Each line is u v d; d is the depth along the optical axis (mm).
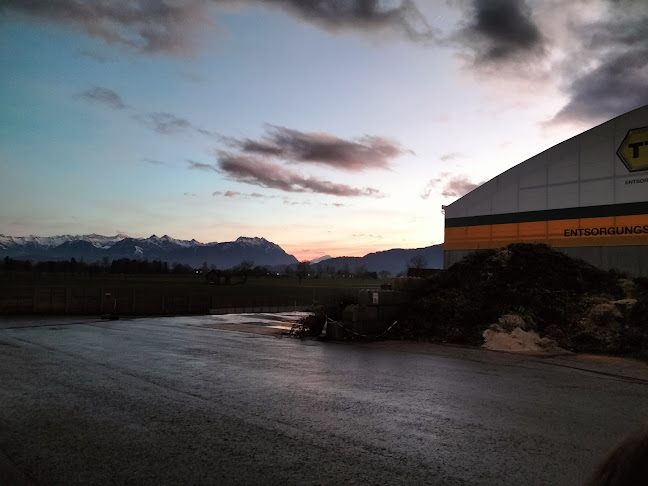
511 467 4598
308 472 4488
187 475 4422
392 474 4434
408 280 17703
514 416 6426
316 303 18875
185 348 13703
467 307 15797
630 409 6824
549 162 25016
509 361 11180
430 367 10375
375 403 7129
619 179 22281
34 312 30766
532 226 25438
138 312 33250
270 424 6035
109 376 9289
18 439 5469
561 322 14211
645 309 13000
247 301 38469
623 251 21859
